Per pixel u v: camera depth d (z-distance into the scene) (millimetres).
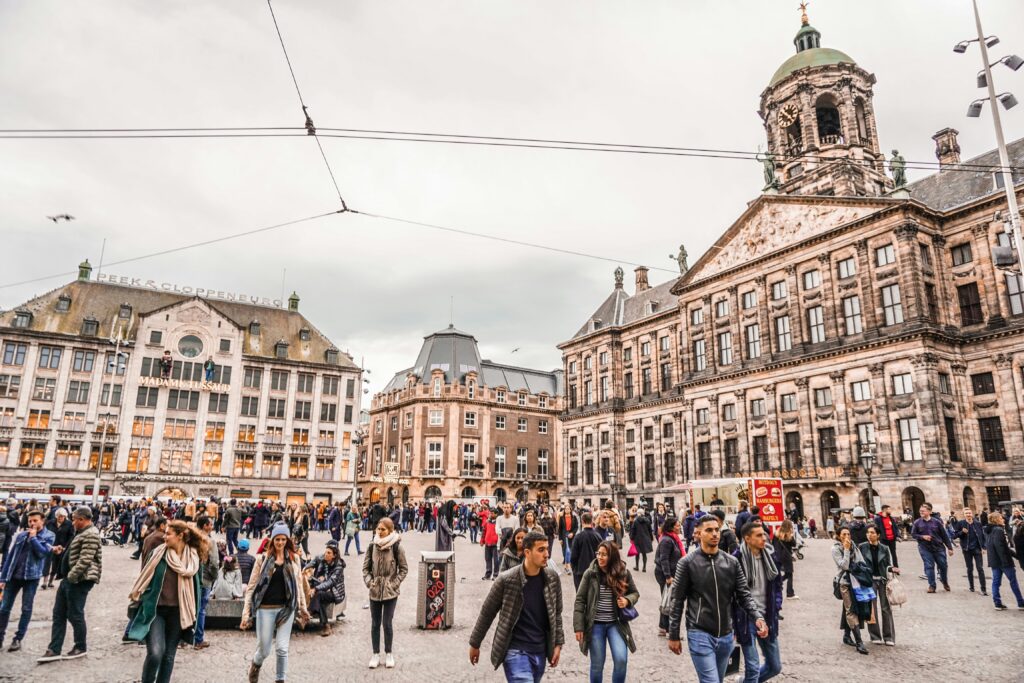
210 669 10062
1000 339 42156
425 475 84000
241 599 12984
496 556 20844
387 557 10586
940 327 43469
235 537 26578
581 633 7699
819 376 48312
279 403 78625
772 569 8719
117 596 16391
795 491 48375
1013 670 10211
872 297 45844
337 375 82500
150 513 25016
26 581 10938
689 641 7410
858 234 47219
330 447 79750
